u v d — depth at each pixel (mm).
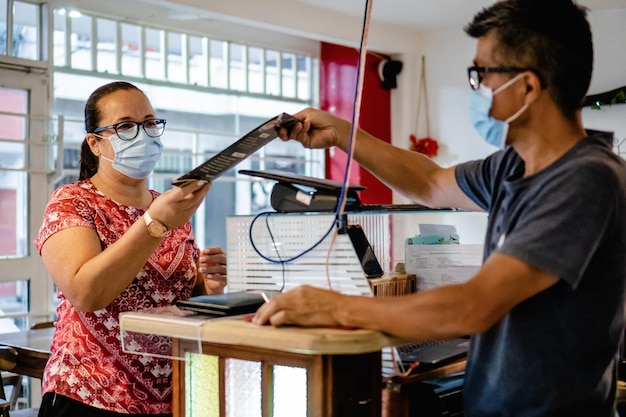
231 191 5254
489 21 1320
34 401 3684
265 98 4895
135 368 1850
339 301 1260
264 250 1644
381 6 4605
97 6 3938
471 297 1198
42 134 3740
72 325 1856
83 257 1728
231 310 1452
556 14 1281
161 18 4238
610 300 1273
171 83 4344
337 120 1734
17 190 3697
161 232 1628
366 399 1427
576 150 1285
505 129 1331
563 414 1279
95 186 1957
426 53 5312
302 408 1359
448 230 2100
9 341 2713
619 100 4410
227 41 4637
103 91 1975
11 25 3623
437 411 1628
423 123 5348
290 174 1644
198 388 1512
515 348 1301
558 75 1280
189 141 4504
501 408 1333
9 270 3635
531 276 1204
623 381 2164
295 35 4988
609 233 1249
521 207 1303
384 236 1973
